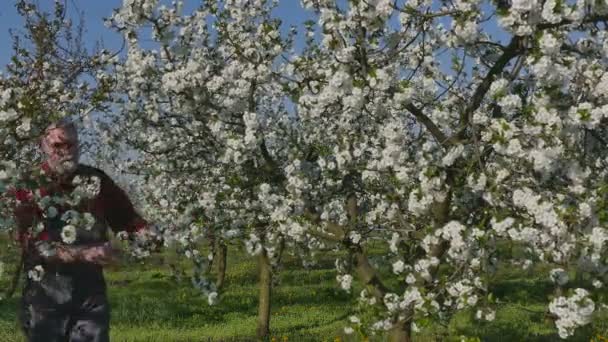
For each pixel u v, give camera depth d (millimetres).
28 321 4516
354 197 7121
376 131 6898
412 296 4887
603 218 4441
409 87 5062
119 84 6676
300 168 6719
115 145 7758
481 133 5012
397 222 6277
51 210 4520
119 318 11953
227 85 6547
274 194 6621
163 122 7062
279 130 8578
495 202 4746
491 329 9750
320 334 10570
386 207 6461
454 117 6293
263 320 10648
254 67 6469
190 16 6875
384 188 6750
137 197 10086
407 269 5926
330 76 5441
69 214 4465
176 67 6527
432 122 5590
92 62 5770
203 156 7582
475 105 5383
